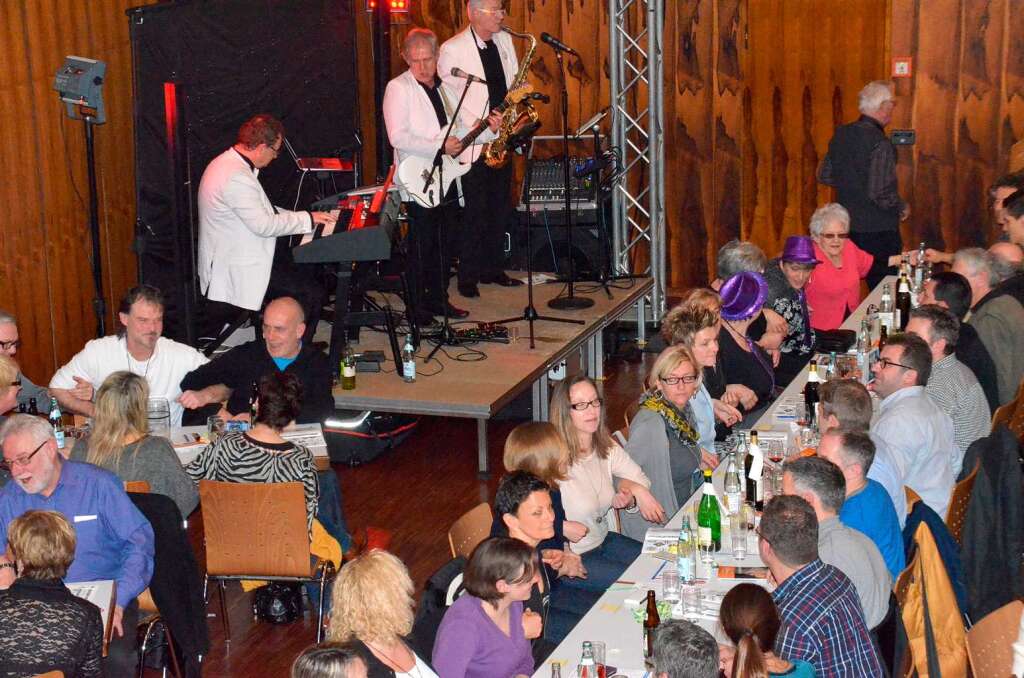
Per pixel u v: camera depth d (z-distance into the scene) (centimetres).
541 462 518
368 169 1248
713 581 465
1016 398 656
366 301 927
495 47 930
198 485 568
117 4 941
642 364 1072
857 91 1182
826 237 870
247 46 980
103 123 828
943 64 1161
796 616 392
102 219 946
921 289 916
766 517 402
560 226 1115
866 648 395
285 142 963
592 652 398
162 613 507
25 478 479
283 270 868
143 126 881
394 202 809
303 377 679
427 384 795
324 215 823
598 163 1070
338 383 791
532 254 1130
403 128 877
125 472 538
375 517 754
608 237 1140
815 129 1197
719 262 793
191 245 846
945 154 1177
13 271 874
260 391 569
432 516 754
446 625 411
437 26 1241
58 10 891
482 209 972
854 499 476
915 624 444
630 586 464
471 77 815
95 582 466
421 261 903
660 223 1145
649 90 1105
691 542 483
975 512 532
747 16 1187
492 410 752
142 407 547
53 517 417
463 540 494
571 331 912
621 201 1141
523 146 865
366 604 381
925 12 1155
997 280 764
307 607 635
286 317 668
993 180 1170
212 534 556
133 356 680
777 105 1199
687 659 327
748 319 725
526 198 864
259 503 545
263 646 596
